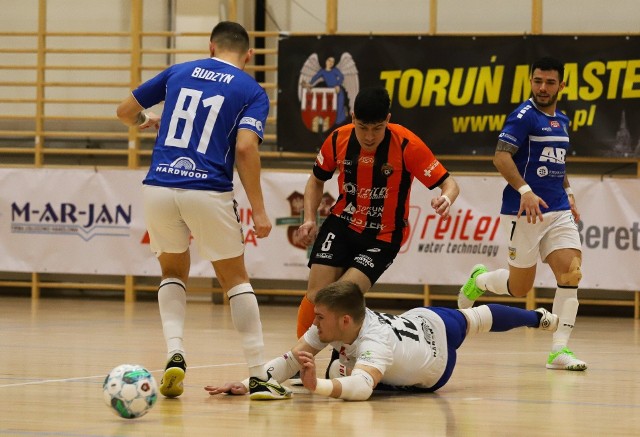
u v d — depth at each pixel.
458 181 17.95
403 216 8.23
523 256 9.91
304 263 18.45
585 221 17.59
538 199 9.25
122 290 20.64
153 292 20.33
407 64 18.28
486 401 7.14
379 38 18.38
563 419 6.30
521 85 17.98
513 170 9.45
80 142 20.50
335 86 18.52
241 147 7.01
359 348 7.08
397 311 18.53
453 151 18.20
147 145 20.17
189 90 7.26
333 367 7.79
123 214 19.06
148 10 20.42
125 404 5.88
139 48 19.80
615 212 17.52
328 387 6.68
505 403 7.04
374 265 8.03
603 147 17.77
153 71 20.47
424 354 7.29
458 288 18.94
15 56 20.64
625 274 17.52
